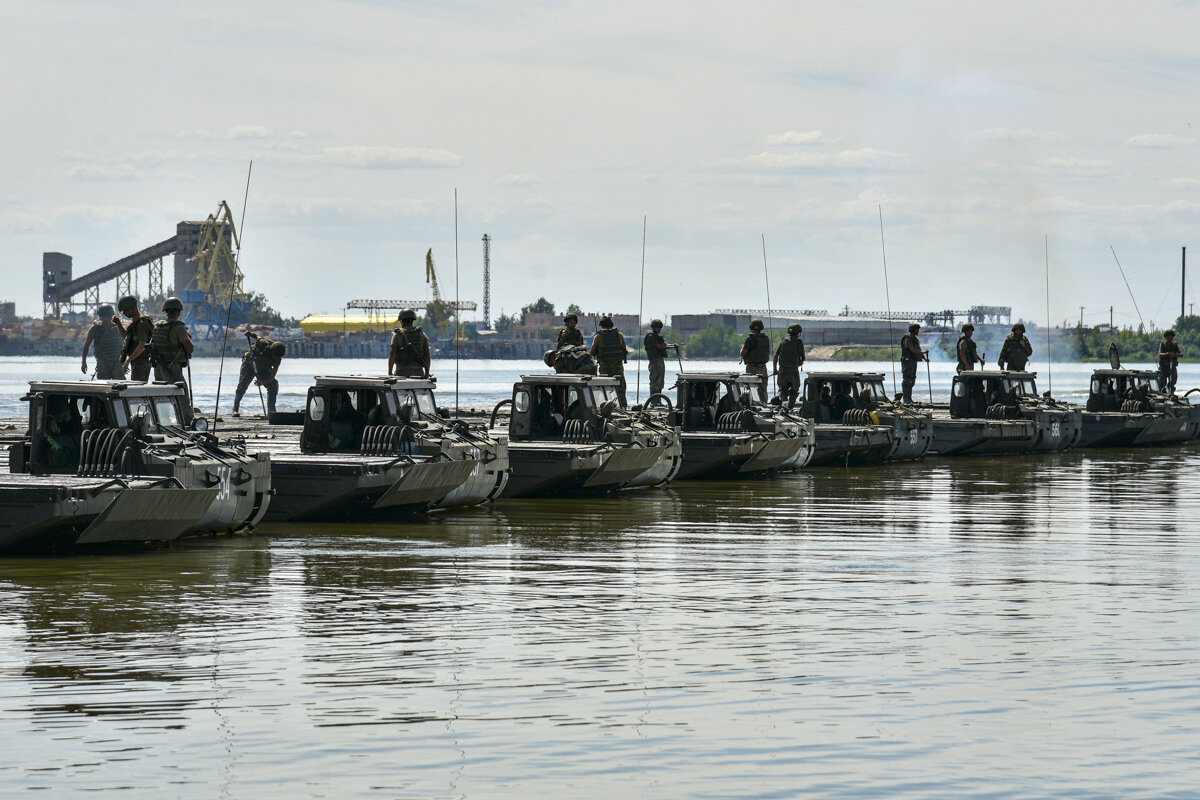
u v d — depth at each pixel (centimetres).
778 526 3988
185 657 2253
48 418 3372
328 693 2052
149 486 3158
